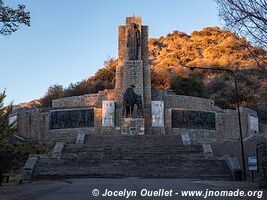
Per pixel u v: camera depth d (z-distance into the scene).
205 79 102.56
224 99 83.62
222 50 119.38
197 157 40.25
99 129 59.91
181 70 106.12
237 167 33.66
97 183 26.12
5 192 21.12
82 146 46.16
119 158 39.41
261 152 22.06
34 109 63.06
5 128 29.42
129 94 60.69
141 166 36.84
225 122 63.16
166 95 63.53
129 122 59.75
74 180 30.52
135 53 64.19
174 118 61.16
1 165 29.59
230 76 98.62
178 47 141.00
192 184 24.91
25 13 18.58
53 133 60.69
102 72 86.75
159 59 132.75
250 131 65.12
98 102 63.59
